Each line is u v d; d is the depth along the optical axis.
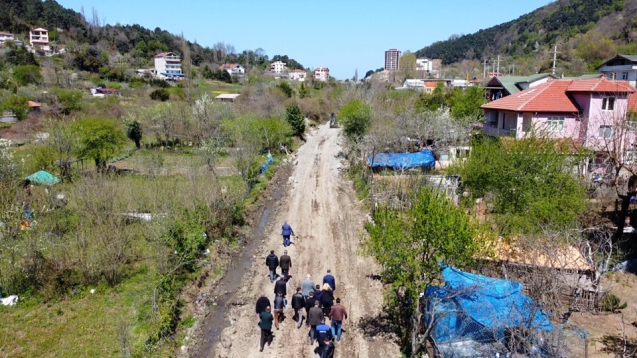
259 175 38.34
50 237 20.64
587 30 112.38
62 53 116.75
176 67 141.00
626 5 105.62
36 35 127.00
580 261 16.11
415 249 13.39
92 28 158.25
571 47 98.06
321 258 22.27
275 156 48.34
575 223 18.53
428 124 40.81
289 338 15.50
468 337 13.52
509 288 13.84
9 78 72.44
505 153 20.70
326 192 35.00
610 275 19.03
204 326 16.30
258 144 42.84
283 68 196.12
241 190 30.55
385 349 14.85
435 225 12.98
